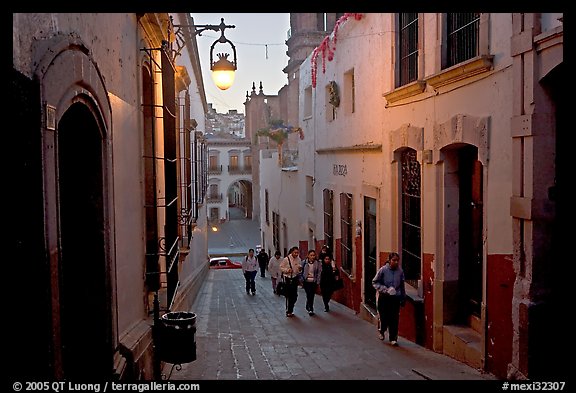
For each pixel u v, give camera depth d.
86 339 5.18
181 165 12.64
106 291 5.23
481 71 7.41
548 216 6.32
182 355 6.45
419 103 9.61
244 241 49.72
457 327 8.70
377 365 8.01
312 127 18.95
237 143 65.50
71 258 5.16
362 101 12.93
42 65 3.51
